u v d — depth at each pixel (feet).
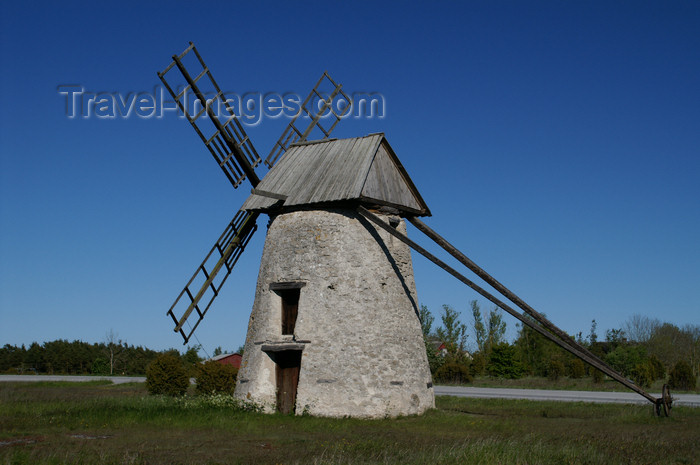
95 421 51.93
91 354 215.92
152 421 52.65
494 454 37.73
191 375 105.40
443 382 147.23
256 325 65.05
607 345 194.49
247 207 68.95
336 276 62.18
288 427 52.11
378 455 39.32
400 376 61.93
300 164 70.59
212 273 68.49
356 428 52.34
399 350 63.00
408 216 67.00
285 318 64.49
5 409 57.93
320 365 59.93
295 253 64.03
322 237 63.41
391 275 65.31
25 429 47.75
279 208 67.05
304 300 62.13
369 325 61.67
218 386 83.92
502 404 78.48
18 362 214.28
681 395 101.96
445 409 70.59
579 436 47.57
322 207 64.59
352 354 60.18
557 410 69.05
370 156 65.77
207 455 38.78
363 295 62.39
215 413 57.11
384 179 67.21
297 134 80.02
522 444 41.60
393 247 67.00
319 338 60.64
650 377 127.54
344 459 37.52
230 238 71.00
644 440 45.50
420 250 61.05
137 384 124.57
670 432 51.70
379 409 59.21
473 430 52.08
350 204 63.98
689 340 187.73
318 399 59.16
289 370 62.90
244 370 64.13
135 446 41.45
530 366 175.42
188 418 53.98
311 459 37.65
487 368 164.96
